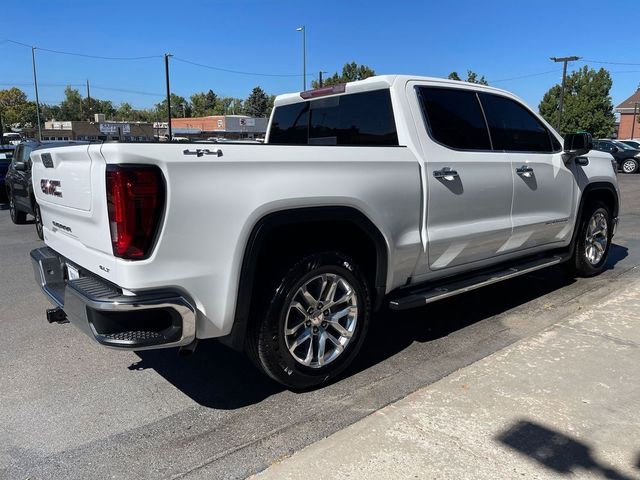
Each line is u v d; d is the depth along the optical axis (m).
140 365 4.00
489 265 4.78
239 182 2.98
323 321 3.49
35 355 4.20
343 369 3.63
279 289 3.22
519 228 4.78
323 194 3.29
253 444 2.92
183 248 2.86
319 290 3.46
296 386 3.46
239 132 64.06
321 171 3.30
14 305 5.52
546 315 4.92
